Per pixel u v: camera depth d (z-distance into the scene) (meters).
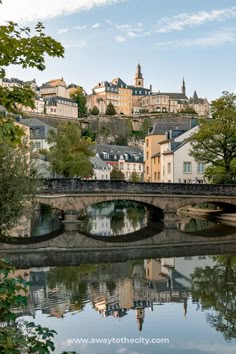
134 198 50.56
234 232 45.56
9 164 28.31
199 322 17.09
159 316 17.86
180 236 43.03
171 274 26.30
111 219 62.62
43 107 174.50
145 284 23.58
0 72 7.91
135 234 44.47
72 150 69.38
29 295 20.69
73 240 39.84
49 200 47.88
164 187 51.34
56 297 20.52
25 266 28.39
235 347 14.45
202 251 35.38
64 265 29.08
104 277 25.30
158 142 85.00
